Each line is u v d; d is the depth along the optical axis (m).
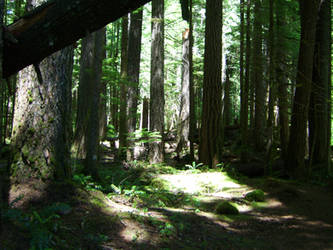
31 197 3.67
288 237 4.75
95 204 4.03
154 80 12.65
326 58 10.42
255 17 12.06
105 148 14.51
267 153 10.44
